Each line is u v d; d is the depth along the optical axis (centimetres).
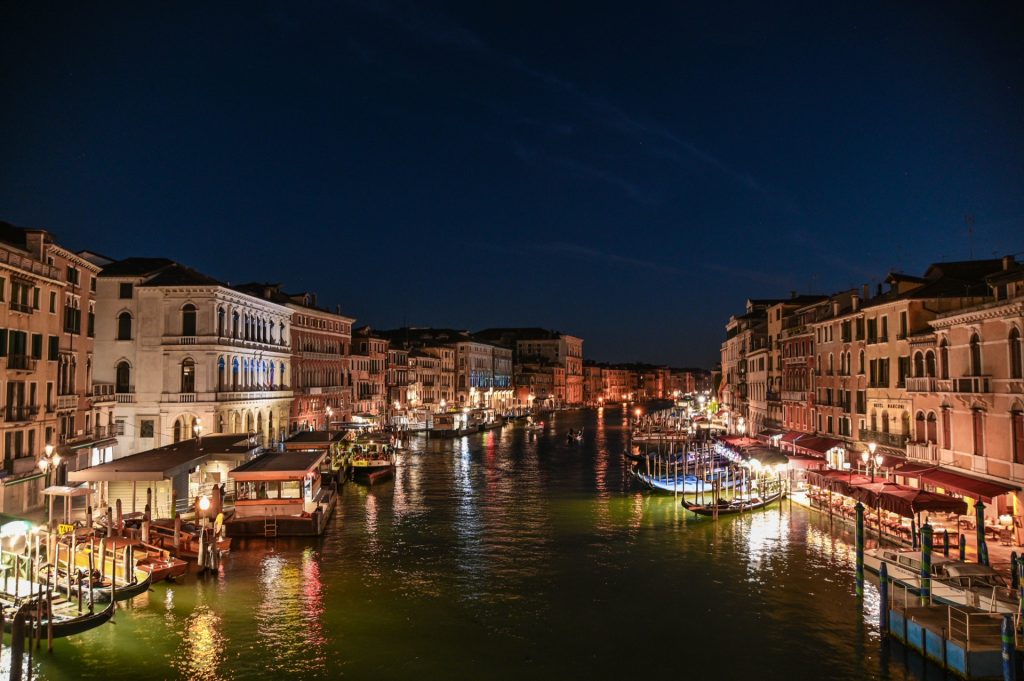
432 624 2261
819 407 4962
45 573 2383
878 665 1938
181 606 2391
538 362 16600
